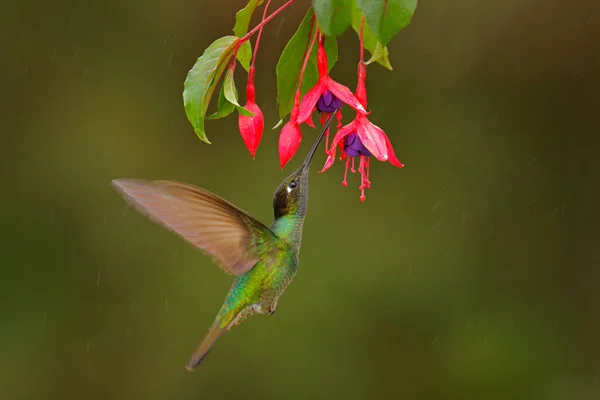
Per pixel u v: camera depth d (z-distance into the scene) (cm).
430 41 1106
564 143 1091
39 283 1051
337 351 1022
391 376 1009
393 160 400
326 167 390
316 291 1040
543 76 1098
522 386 1006
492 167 1085
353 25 434
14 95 1102
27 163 1091
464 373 1020
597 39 1080
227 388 1011
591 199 1073
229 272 419
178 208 403
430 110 1102
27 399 1017
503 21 1095
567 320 1041
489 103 1102
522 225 1074
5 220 1070
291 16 1059
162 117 1111
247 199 1077
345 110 1059
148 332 1039
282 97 424
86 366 1027
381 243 1055
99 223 1077
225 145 1106
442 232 1073
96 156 1097
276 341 1018
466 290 1047
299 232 457
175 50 1120
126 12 1121
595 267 1059
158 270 1059
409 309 1039
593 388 997
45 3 1118
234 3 1099
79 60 1114
